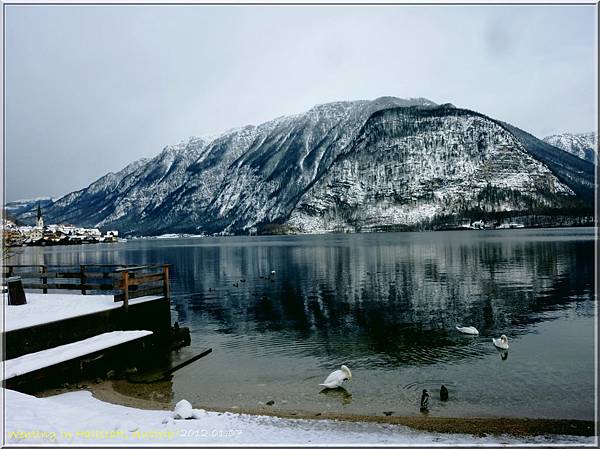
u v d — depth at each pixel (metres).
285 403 16.88
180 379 19.83
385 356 23.33
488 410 15.95
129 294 23.77
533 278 51.81
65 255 145.25
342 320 32.84
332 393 17.95
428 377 19.80
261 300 42.91
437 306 37.16
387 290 46.56
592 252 84.12
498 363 21.66
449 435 13.56
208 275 67.69
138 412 15.12
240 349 25.33
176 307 40.06
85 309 21.58
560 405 16.38
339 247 137.00
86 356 18.48
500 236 169.50
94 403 16.12
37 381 16.80
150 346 21.89
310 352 24.44
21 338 17.95
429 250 106.06
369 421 14.84
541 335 27.02
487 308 35.75
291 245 165.25
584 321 30.42
